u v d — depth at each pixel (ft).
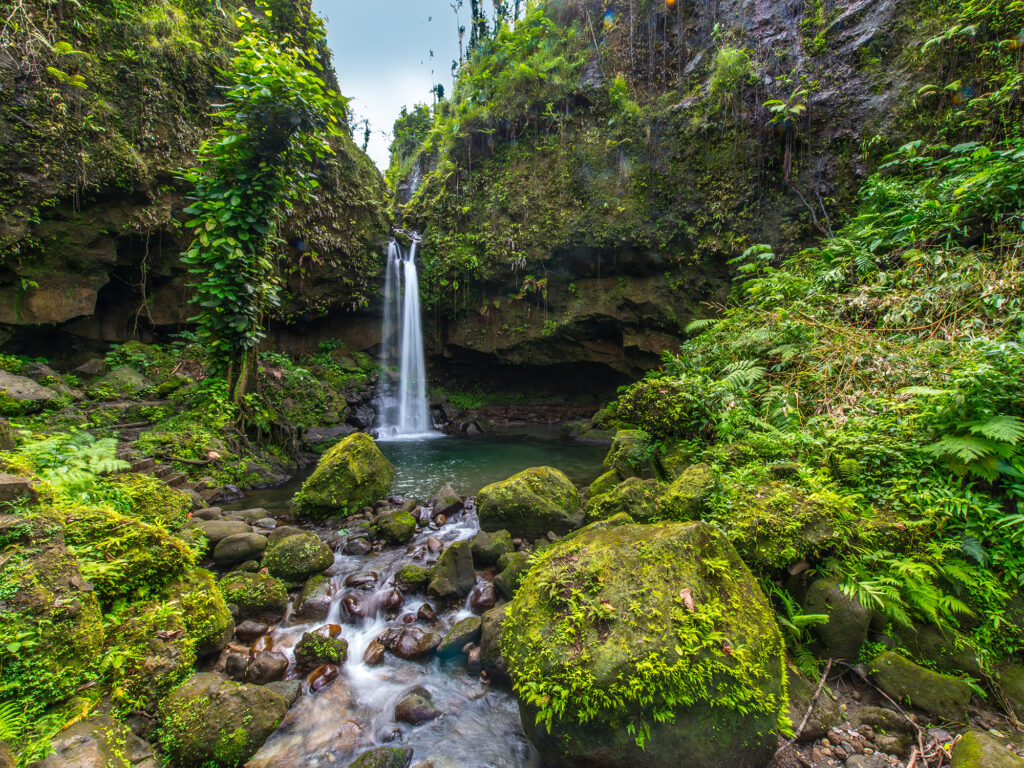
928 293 15.49
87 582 7.02
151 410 20.75
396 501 17.12
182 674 7.59
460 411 42.50
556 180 37.60
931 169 22.75
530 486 13.62
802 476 10.71
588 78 38.29
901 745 6.70
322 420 30.58
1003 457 9.08
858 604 7.98
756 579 8.49
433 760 7.37
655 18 37.83
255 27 31.45
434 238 41.16
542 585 7.41
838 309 17.70
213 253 20.48
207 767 6.80
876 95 27.66
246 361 22.35
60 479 10.25
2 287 22.45
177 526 12.48
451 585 11.14
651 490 12.18
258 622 10.18
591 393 43.83
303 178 21.95
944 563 8.35
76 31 23.72
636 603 6.69
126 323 28.40
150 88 26.05
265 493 19.07
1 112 21.20
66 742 5.52
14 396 17.57
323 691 8.68
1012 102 22.53
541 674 6.39
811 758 6.63
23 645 5.80
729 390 15.67
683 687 5.99
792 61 31.04
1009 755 5.87
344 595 11.27
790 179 30.53
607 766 6.07
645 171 35.24
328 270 37.14
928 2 26.53
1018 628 7.71
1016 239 16.08
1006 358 9.89
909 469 9.95
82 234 24.25
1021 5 22.43
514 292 40.24
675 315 35.78
